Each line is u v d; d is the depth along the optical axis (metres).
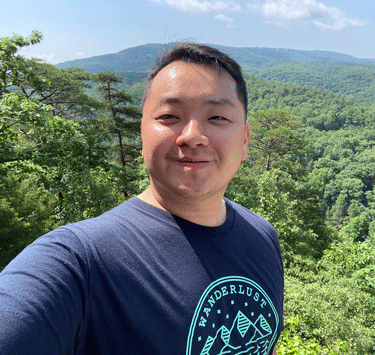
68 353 0.70
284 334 4.27
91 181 12.08
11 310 0.58
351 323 8.45
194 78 0.82
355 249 14.81
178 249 0.84
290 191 28.06
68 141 11.03
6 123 9.61
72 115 25.28
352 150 121.38
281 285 1.12
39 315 0.60
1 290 0.62
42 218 9.43
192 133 0.79
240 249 0.99
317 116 164.62
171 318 0.76
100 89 28.19
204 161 0.83
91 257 0.74
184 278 0.81
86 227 0.81
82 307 0.70
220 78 0.85
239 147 0.91
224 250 0.93
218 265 0.89
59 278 0.67
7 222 7.74
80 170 12.21
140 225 0.85
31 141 14.50
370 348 7.62
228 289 0.88
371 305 10.25
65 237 0.77
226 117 0.85
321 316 8.18
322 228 25.08
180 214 0.89
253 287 0.94
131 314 0.73
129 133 27.31
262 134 32.66
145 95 0.91
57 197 12.90
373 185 100.62
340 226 85.06
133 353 0.73
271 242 1.18
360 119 161.62
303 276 12.72
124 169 17.62
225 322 0.84
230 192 16.70
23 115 9.59
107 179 14.72
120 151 27.61
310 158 125.19
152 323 0.74
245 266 0.96
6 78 12.98
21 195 9.34
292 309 8.15
